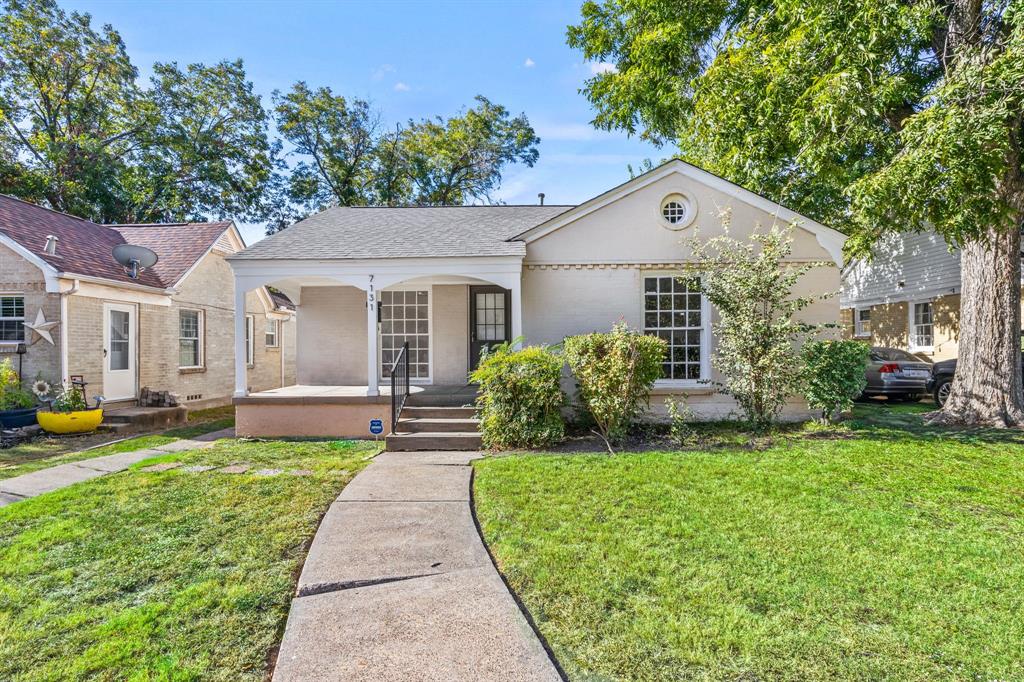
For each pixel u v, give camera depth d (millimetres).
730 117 9820
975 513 4355
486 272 8547
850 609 2896
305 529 4195
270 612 2957
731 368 7559
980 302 8359
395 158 27875
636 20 13383
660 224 8984
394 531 4082
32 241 10242
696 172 8891
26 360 9812
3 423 8812
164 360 12406
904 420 8977
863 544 3740
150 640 2680
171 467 6312
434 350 10633
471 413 8211
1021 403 8188
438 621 2787
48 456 7453
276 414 8664
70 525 4281
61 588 3246
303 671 2361
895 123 9383
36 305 9844
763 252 7270
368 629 2715
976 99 6281
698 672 2385
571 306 9047
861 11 7094
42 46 20094
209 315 13977
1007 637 2625
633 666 2426
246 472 6035
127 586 3266
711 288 7555
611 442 7254
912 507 4492
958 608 2898
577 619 2814
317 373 10750
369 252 8789
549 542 3805
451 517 4395
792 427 8211
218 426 10375
